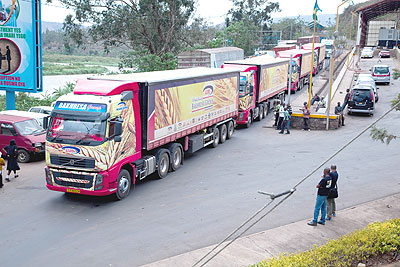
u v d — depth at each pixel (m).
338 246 7.98
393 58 56.34
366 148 18.42
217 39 53.19
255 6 86.62
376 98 29.02
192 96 15.79
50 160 11.38
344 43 61.47
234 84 20.27
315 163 15.96
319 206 9.95
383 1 60.97
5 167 15.35
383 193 12.52
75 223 10.22
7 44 18.58
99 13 35.78
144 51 35.97
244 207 11.30
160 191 12.74
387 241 8.11
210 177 14.21
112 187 11.38
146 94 12.63
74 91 11.71
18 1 18.06
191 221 10.32
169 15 37.47
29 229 9.83
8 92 19.52
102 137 10.87
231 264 7.97
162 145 14.70
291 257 7.56
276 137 21.14
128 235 9.50
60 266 8.07
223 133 19.89
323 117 22.86
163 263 8.06
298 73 35.81
